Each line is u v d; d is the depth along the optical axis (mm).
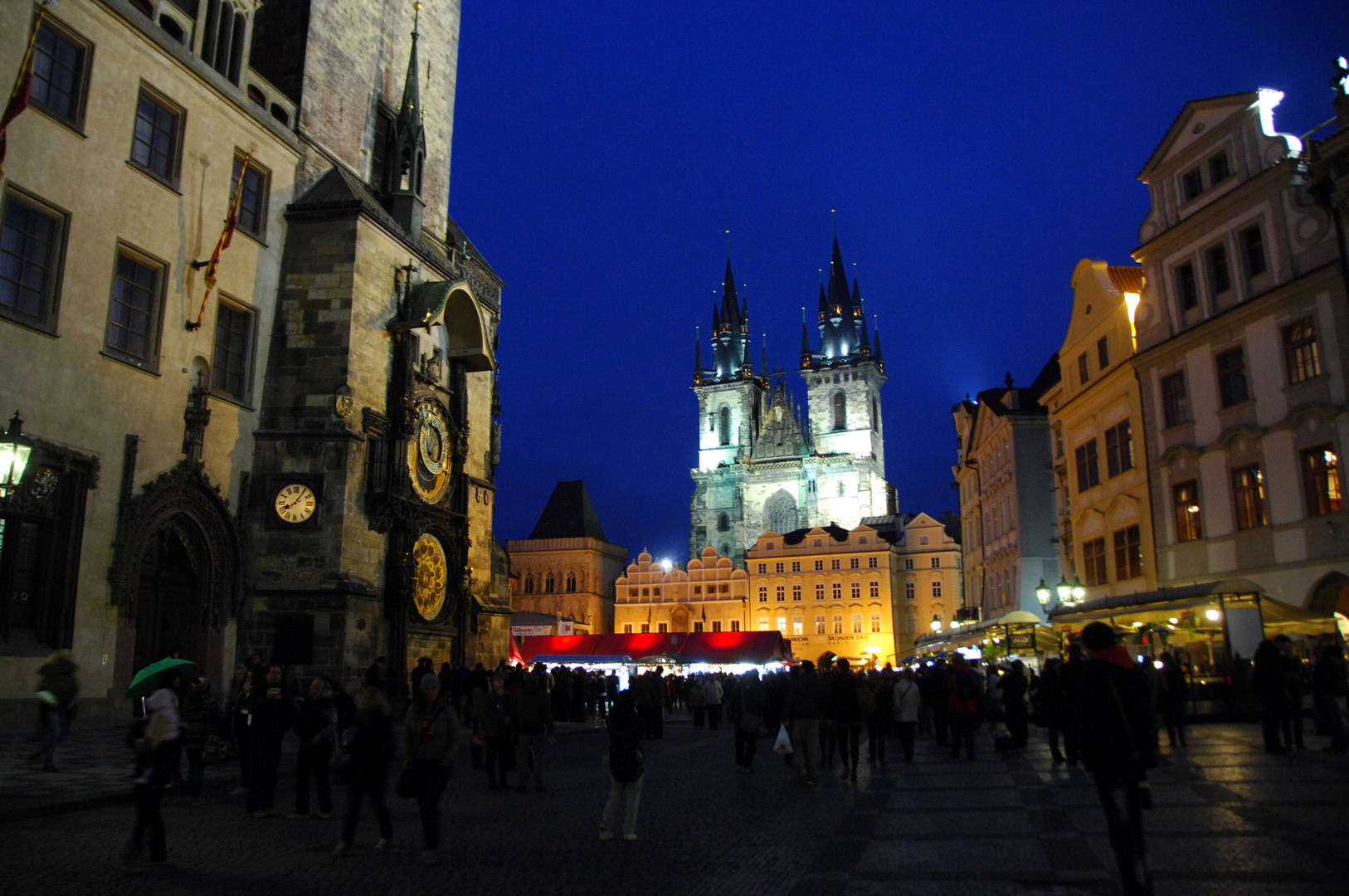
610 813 12938
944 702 28000
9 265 24219
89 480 25547
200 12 31172
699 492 163375
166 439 28359
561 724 41031
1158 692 22047
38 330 24500
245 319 32219
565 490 142750
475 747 23406
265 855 11945
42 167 25062
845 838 12594
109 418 26422
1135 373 39781
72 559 24859
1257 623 28609
